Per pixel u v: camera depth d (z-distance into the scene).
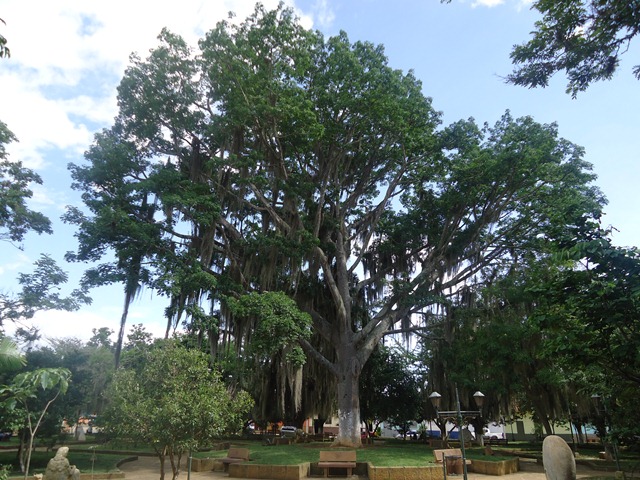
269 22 21.33
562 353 8.85
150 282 20.30
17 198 19.77
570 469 7.02
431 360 29.05
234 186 24.23
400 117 22.73
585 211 8.07
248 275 22.72
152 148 23.77
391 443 32.59
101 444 25.50
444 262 25.44
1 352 11.62
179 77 22.45
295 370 23.16
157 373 10.83
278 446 24.31
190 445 9.87
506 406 25.59
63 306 18.47
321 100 22.88
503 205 24.02
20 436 17.11
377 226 28.03
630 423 9.30
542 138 22.62
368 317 27.97
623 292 7.27
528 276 22.19
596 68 8.90
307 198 23.81
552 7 8.59
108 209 19.19
